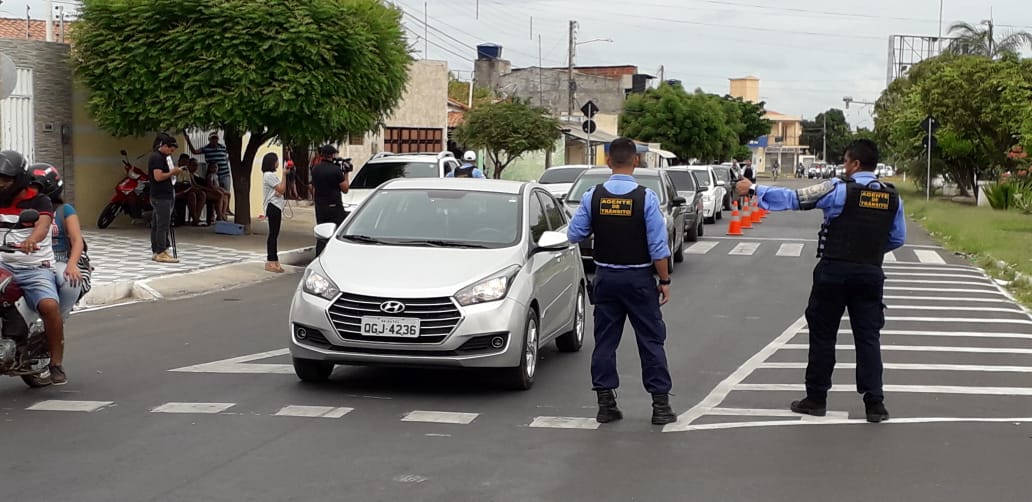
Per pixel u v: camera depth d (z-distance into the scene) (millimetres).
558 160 54938
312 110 20266
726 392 9031
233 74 19922
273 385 8984
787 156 143875
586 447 7098
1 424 7562
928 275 19688
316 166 16469
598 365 7852
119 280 15172
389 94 22406
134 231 22703
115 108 21031
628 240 7695
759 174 124000
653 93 69438
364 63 21047
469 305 8469
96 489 6023
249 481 6207
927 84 46188
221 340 11391
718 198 35500
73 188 22875
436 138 44656
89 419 7727
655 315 7809
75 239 8594
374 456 6789
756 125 97188
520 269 9031
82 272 8938
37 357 8555
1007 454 6980
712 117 68500
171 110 20297
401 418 7867
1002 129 42844
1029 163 38312
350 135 22219
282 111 19984
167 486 6094
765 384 9398
